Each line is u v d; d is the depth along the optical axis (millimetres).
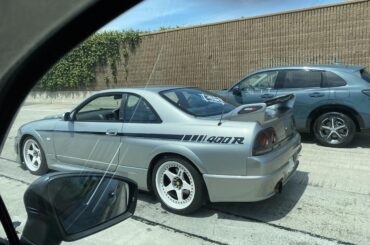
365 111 7059
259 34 13367
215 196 4035
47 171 5309
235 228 3896
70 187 1946
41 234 1708
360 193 4781
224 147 3924
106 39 15859
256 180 3836
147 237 3736
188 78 15016
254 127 3922
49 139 5219
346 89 7223
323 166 6043
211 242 3623
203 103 4746
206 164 4008
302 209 4320
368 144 7566
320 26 12109
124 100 4750
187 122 4258
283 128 4445
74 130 4953
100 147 4723
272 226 3920
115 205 2121
